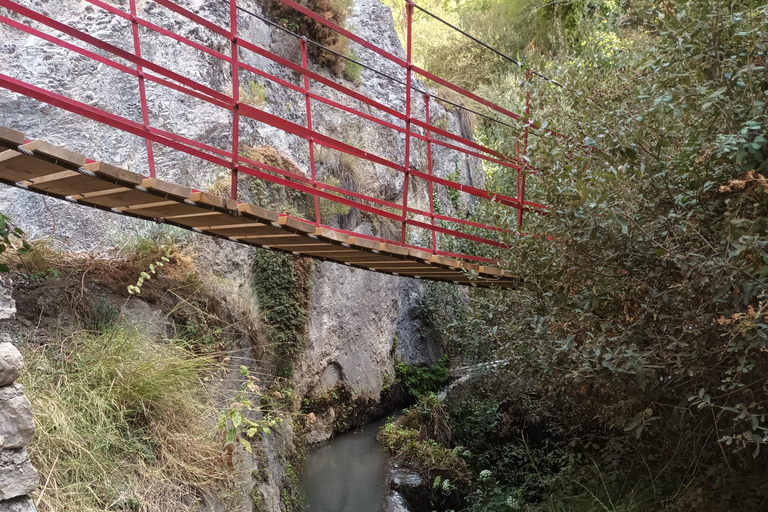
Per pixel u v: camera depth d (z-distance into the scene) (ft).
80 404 10.61
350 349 27.22
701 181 11.43
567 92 14.38
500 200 16.42
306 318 22.13
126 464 10.57
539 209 16.02
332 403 25.38
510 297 16.83
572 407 18.60
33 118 18.74
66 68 19.77
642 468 15.75
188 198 10.20
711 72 11.00
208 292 16.30
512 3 52.60
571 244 13.05
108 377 11.54
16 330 11.16
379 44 38.37
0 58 18.95
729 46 10.97
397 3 53.47
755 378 11.55
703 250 11.37
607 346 12.36
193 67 22.50
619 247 12.44
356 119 33.55
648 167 12.01
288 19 30.99
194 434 12.31
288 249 14.88
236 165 11.24
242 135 23.41
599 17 24.93
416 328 35.37
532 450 21.47
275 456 17.49
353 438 25.20
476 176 44.16
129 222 18.54
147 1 22.54
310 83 31.89
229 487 12.45
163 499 10.64
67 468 9.60
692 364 11.87
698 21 10.69
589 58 15.58
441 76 49.80
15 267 12.37
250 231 12.71
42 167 8.87
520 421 22.88
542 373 14.78
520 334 15.34
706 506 13.09
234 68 11.32
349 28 36.27
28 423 7.97
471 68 50.44
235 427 11.78
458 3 58.39
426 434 23.72
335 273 26.66
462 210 41.01
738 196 11.19
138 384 11.75
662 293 11.68
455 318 35.94
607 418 14.33
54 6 20.83
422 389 32.76
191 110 21.70
